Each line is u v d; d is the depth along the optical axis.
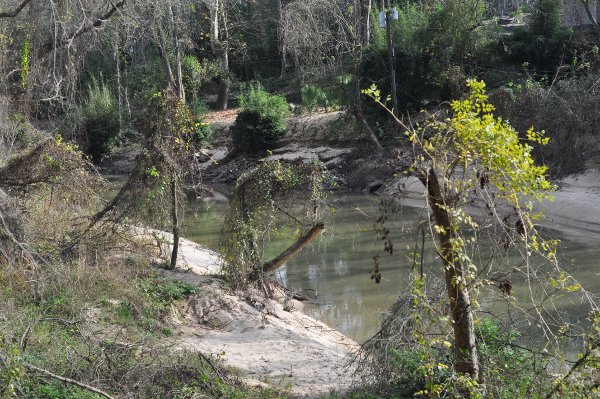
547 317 12.03
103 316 10.95
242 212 13.88
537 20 34.34
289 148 38.12
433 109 33.66
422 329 8.25
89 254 12.90
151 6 27.08
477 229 7.08
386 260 18.28
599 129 25.61
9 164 13.79
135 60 46.69
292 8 37.84
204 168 38.88
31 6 17.45
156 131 13.94
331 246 20.31
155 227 14.45
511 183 6.79
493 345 7.97
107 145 40.28
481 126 6.80
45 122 20.31
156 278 13.28
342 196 30.33
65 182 13.91
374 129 34.56
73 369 8.16
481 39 34.47
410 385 8.46
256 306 13.36
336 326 13.59
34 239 12.57
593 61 30.89
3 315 9.38
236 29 48.97
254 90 42.44
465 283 7.22
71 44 18.00
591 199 22.23
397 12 35.34
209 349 10.82
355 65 34.62
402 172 7.16
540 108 26.30
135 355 9.12
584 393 6.57
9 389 6.85
